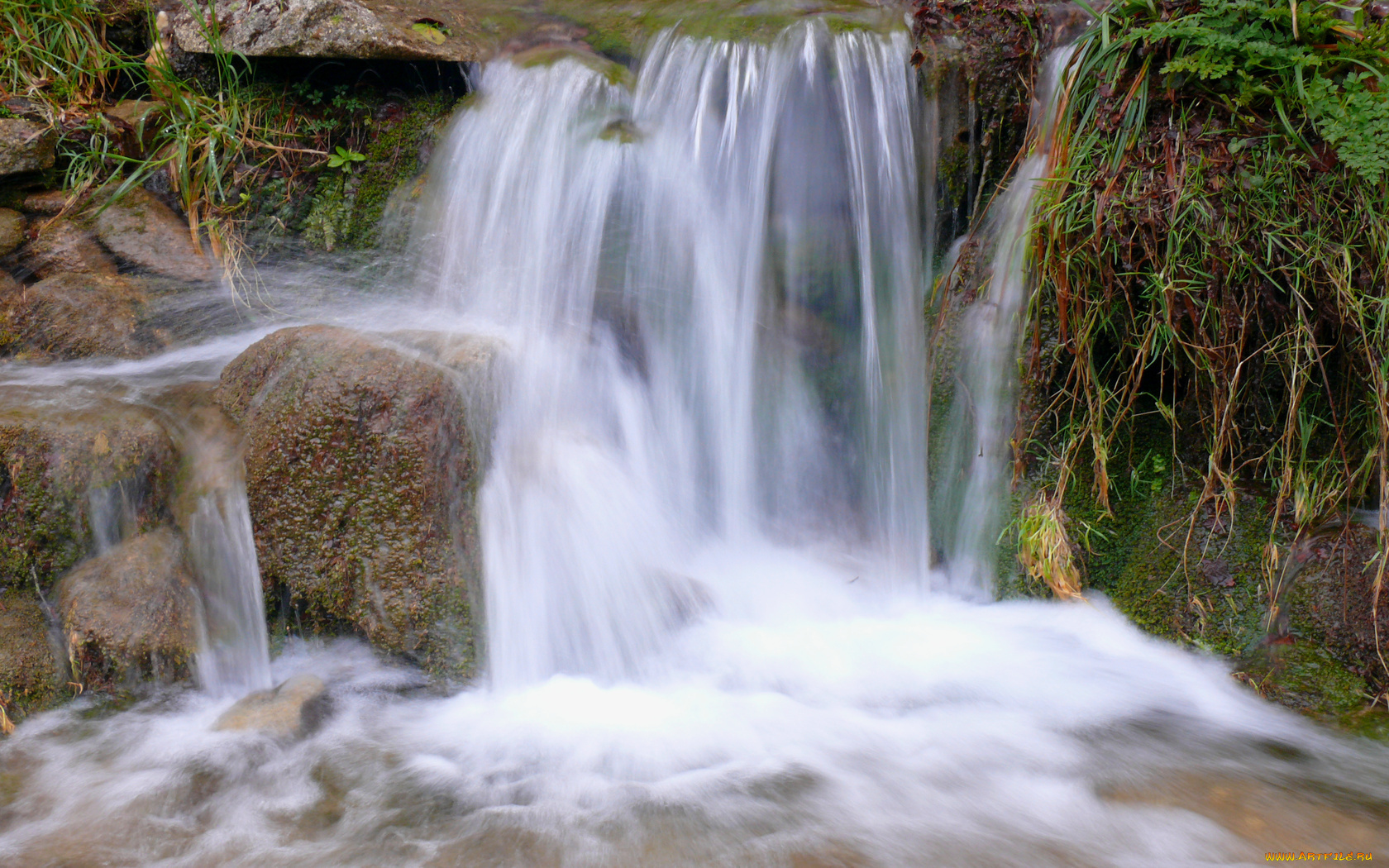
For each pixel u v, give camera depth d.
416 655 3.49
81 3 5.12
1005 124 4.28
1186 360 3.66
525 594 3.66
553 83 4.73
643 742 3.34
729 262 4.54
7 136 4.55
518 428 3.94
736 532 4.60
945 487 4.23
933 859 2.76
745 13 4.76
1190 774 3.13
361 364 3.53
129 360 4.34
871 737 3.37
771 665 3.78
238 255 4.82
